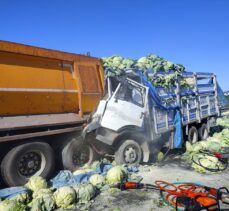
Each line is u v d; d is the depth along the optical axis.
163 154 8.20
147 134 7.46
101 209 4.72
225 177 6.39
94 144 6.98
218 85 12.30
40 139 6.04
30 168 5.81
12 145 5.60
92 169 6.59
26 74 5.92
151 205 4.82
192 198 4.39
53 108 6.38
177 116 8.73
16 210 4.32
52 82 6.40
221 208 4.54
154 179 6.30
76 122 6.74
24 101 5.80
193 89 10.16
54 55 6.45
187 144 9.05
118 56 8.40
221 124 13.73
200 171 6.82
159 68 8.25
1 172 5.50
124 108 6.94
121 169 5.99
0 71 5.49
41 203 4.60
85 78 7.14
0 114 5.41
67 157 6.52
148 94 7.57
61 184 5.70
